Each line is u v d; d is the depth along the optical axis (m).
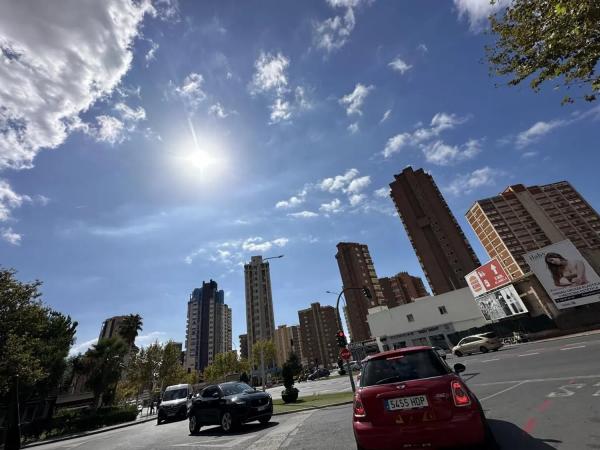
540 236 101.19
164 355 47.94
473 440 3.92
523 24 7.37
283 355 155.62
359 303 110.31
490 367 15.62
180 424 16.89
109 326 90.31
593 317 26.44
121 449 10.28
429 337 48.56
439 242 90.56
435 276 88.88
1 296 18.95
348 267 116.94
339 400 14.95
